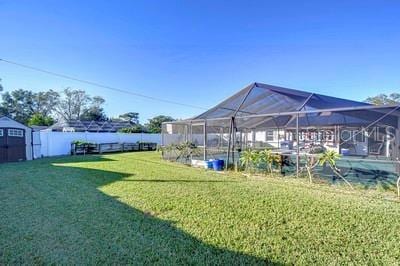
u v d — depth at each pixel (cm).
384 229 411
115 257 327
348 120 1403
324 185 763
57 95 5028
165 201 579
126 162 1408
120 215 483
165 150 1612
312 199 593
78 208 526
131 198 605
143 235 393
